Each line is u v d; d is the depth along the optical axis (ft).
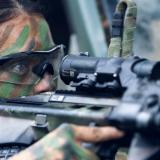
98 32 24.56
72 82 10.51
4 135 10.96
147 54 23.07
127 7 12.55
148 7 23.07
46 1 13.12
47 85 12.28
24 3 12.28
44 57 12.22
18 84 12.16
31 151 9.57
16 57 12.03
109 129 9.30
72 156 9.33
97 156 9.45
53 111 10.43
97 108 9.94
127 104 8.85
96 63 10.18
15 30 12.17
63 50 12.48
